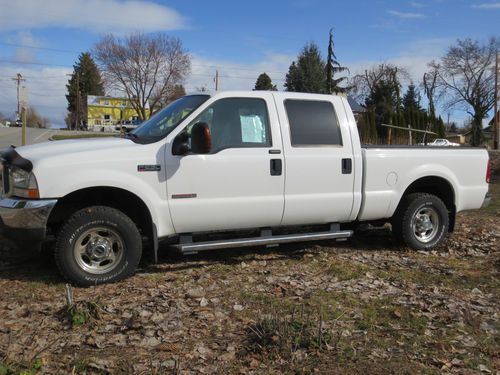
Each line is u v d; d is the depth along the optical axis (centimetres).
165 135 557
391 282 562
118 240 538
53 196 508
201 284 540
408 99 7594
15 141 3700
